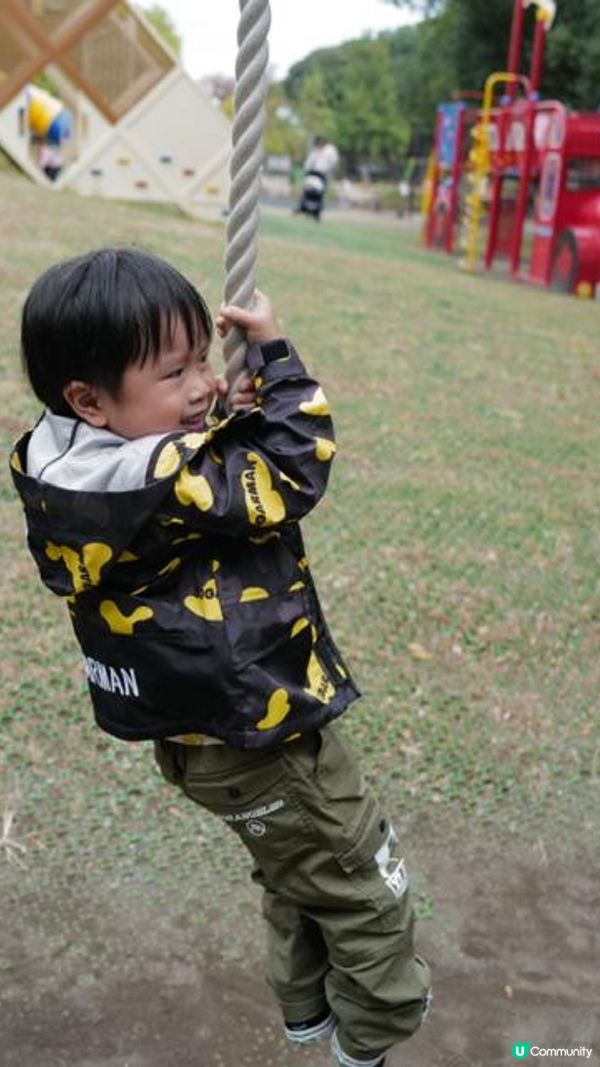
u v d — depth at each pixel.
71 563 1.83
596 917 3.38
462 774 3.94
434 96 33.28
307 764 2.00
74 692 4.16
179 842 3.54
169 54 15.16
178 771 2.05
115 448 1.81
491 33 27.23
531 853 3.62
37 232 10.51
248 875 3.43
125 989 3.01
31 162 15.16
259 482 1.79
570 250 15.99
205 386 1.84
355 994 2.13
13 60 14.55
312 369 7.99
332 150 22.91
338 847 2.03
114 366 1.75
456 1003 3.04
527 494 6.36
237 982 3.06
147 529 1.79
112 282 1.74
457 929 3.29
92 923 3.21
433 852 3.59
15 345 7.08
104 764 3.84
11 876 3.34
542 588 5.27
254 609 1.86
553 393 8.62
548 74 27.25
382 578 5.14
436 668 4.55
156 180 15.50
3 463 5.67
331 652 2.03
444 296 12.34
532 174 18.31
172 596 1.84
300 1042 2.34
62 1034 2.87
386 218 33.72
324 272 12.08
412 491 6.14
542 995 3.09
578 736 4.22
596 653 4.80
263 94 1.88
